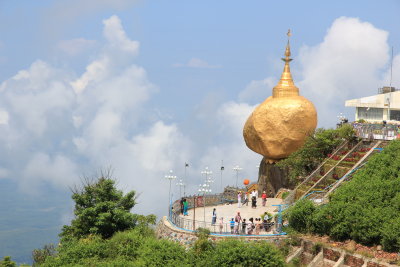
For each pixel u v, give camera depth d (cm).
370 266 4406
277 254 4647
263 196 6525
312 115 7119
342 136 6625
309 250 4922
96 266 5028
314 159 6819
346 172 6053
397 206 4753
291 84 7344
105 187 6412
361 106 9412
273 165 7344
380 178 5309
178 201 6706
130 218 6294
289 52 7419
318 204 5416
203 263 4731
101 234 6175
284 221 5444
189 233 5409
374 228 4603
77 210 6388
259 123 7194
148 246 5178
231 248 4638
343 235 4834
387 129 6388
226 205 6744
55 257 5794
